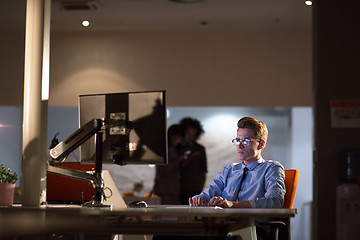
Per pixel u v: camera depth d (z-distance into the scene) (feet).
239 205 8.90
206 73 22.71
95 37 23.17
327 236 9.40
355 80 9.58
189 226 7.14
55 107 22.84
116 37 23.09
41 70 8.59
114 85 22.93
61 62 23.08
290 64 22.41
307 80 22.33
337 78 9.63
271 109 24.27
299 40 22.45
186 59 22.81
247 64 22.59
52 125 22.62
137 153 8.60
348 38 9.66
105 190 8.95
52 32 23.20
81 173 8.41
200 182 19.86
